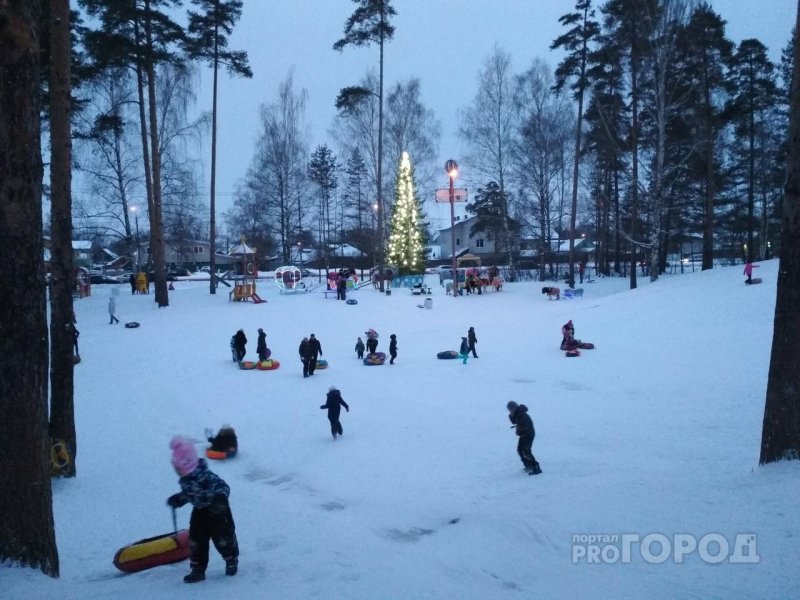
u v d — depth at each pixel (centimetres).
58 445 1097
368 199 5528
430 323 3278
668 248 6041
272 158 5638
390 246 4688
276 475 1155
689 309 2673
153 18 3034
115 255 9038
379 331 3016
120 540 805
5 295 546
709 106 3822
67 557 737
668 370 1827
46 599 488
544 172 4953
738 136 4903
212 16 3500
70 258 1137
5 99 544
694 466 970
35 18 563
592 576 584
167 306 3362
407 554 690
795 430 793
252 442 1365
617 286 4562
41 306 576
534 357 2234
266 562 665
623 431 1276
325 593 538
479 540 730
